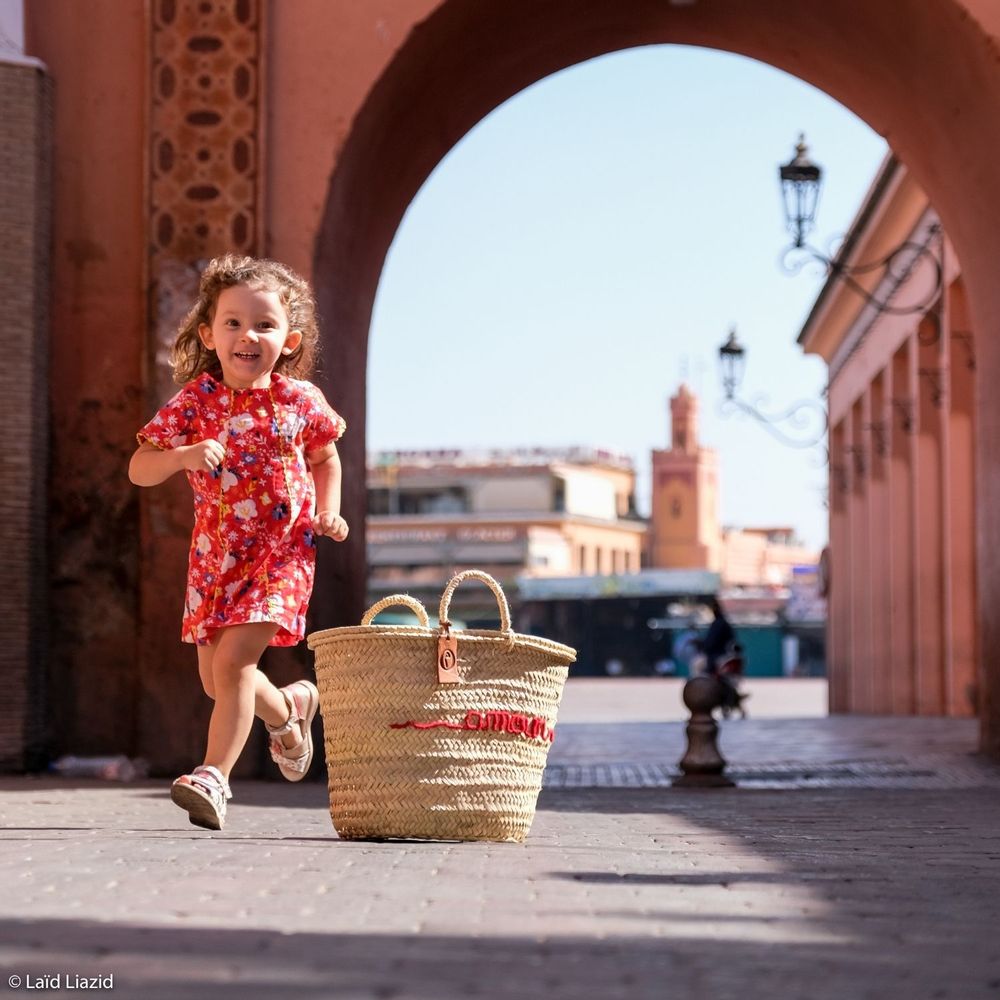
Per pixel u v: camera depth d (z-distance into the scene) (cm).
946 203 1462
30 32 1212
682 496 11769
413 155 1369
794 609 8725
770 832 682
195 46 1199
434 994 288
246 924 363
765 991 301
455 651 595
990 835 676
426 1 1205
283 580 592
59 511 1195
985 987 312
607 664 9150
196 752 1157
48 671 1186
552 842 607
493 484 11062
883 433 3022
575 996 291
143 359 1186
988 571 1352
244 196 1191
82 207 1209
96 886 423
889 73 1387
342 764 600
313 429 607
